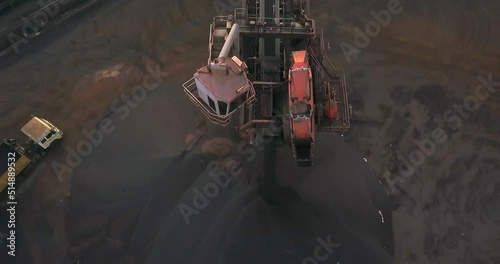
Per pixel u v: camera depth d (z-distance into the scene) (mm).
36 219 28484
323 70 27562
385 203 28672
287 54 26531
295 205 27031
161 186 28094
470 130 30828
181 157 28984
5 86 32031
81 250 27547
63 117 31188
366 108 31516
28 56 32875
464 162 29922
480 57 33125
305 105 22875
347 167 28938
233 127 30047
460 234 28109
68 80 32250
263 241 25859
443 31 33906
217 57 24031
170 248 26500
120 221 27812
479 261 27531
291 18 26844
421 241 27859
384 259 26875
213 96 21500
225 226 26469
